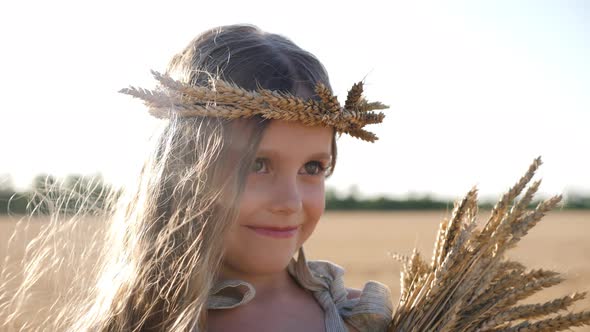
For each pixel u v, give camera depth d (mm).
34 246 1850
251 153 1501
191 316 1515
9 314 1789
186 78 1644
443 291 1636
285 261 1578
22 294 1797
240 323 1603
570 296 1503
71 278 1792
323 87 1531
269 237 1540
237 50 1620
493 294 1610
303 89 1593
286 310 1659
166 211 1617
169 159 1608
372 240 19375
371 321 1706
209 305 1598
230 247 1562
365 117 1659
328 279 1794
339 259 12891
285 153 1520
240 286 1608
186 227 1579
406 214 50594
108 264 1712
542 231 25766
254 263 1554
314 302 1726
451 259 1600
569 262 11547
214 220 1529
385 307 1732
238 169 1506
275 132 1510
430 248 15375
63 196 1894
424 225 30703
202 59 1646
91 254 1798
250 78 1577
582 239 20016
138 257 1620
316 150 1562
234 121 1526
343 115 1588
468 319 1594
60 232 1841
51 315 1751
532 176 1610
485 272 1605
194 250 1556
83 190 1904
